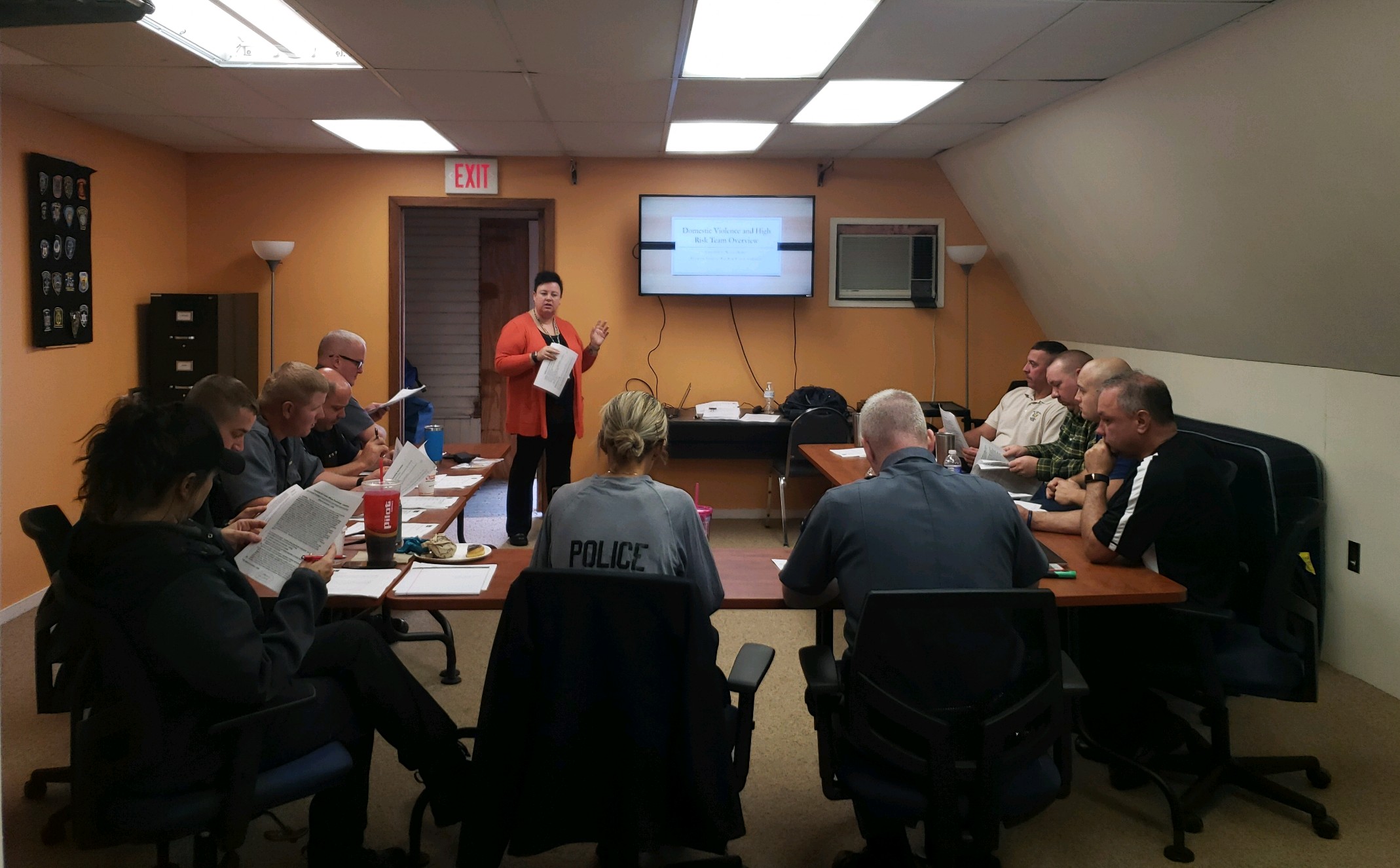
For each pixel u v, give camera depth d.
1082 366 3.91
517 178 6.26
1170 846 2.60
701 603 1.86
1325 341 3.78
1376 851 2.60
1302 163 3.28
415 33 3.47
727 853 2.55
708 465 6.59
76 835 1.79
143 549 1.75
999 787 1.95
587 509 2.21
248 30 3.55
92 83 4.23
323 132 5.42
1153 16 3.15
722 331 6.46
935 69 3.91
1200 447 2.76
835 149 5.93
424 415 6.84
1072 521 3.15
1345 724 3.36
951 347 6.53
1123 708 3.08
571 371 5.43
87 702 1.84
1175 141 3.85
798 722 3.41
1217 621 2.57
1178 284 4.51
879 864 2.38
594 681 1.88
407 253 7.62
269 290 6.23
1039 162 5.01
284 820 2.71
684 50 3.71
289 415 3.09
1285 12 2.93
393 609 2.38
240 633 1.79
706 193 6.33
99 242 5.14
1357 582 3.72
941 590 1.89
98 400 5.14
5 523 4.33
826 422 5.73
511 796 1.92
